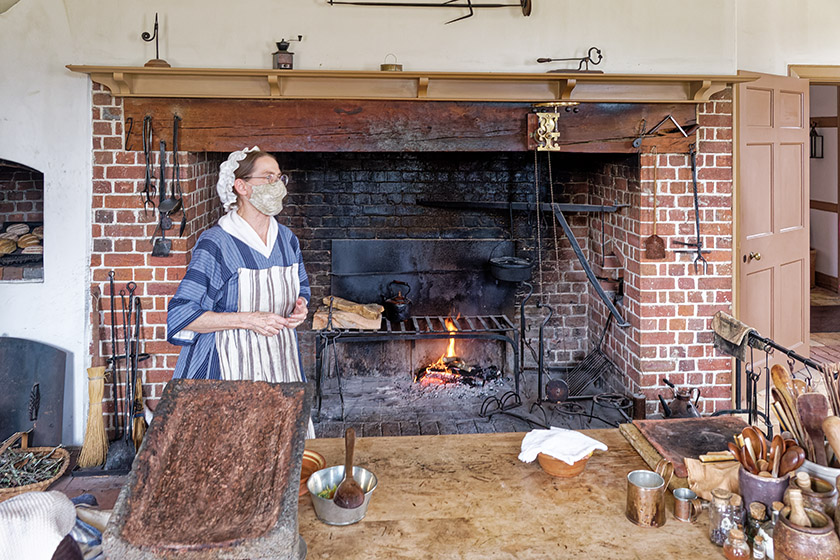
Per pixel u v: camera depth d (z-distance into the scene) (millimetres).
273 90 3949
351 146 4121
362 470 1873
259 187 2545
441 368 5250
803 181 5312
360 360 5250
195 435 1586
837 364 1810
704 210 4371
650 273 4383
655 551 1640
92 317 4066
